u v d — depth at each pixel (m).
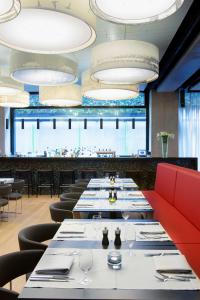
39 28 2.70
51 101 6.96
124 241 2.46
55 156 10.18
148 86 11.02
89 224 2.95
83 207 3.83
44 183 9.42
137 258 2.10
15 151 12.73
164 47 7.22
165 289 1.66
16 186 6.37
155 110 11.19
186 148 11.29
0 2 2.16
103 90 5.66
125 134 12.54
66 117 12.68
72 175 9.27
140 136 12.42
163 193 5.57
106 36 6.54
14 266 2.20
